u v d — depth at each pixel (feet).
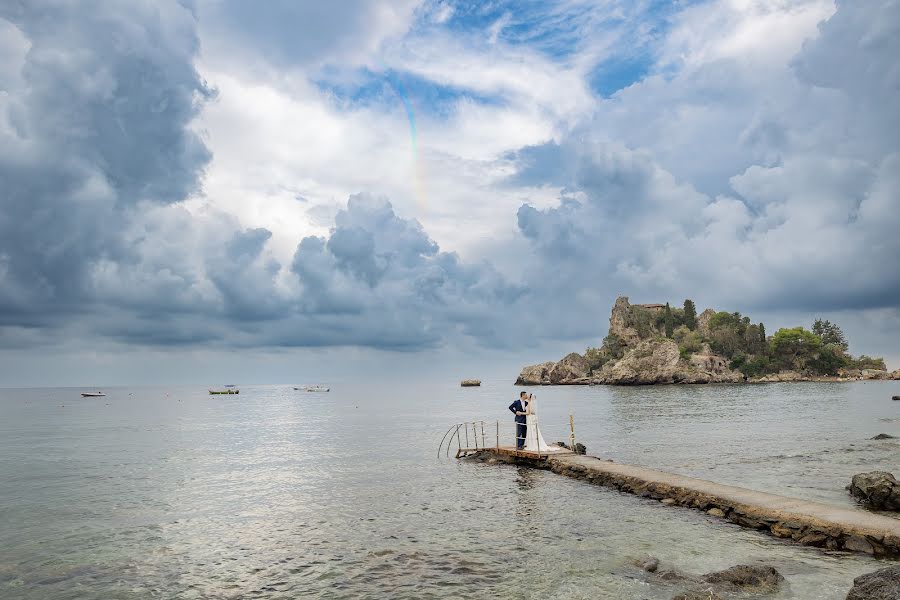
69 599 46.57
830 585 45.29
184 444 167.22
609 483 88.63
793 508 63.62
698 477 93.66
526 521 68.08
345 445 156.87
